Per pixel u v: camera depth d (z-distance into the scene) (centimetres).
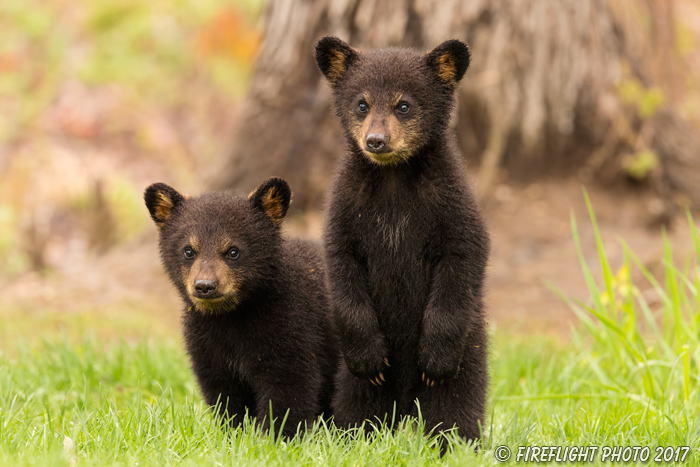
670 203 1614
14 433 731
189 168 2644
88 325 1452
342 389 859
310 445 720
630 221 1602
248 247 853
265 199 884
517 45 1576
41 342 1195
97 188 2056
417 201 812
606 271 1026
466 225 799
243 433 762
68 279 1723
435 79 830
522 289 1501
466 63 830
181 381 1055
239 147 1656
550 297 1479
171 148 2684
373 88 815
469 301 798
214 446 719
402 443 734
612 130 1616
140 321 1489
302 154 1636
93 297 1628
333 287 823
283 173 1634
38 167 2555
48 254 2220
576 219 1605
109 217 2050
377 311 842
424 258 823
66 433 750
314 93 1639
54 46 2888
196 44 2947
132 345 1316
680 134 1664
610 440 755
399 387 859
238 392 885
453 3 1554
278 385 851
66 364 1055
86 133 2670
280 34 1659
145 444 704
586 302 1450
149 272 1681
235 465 657
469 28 1558
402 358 851
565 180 1639
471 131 1591
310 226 1606
